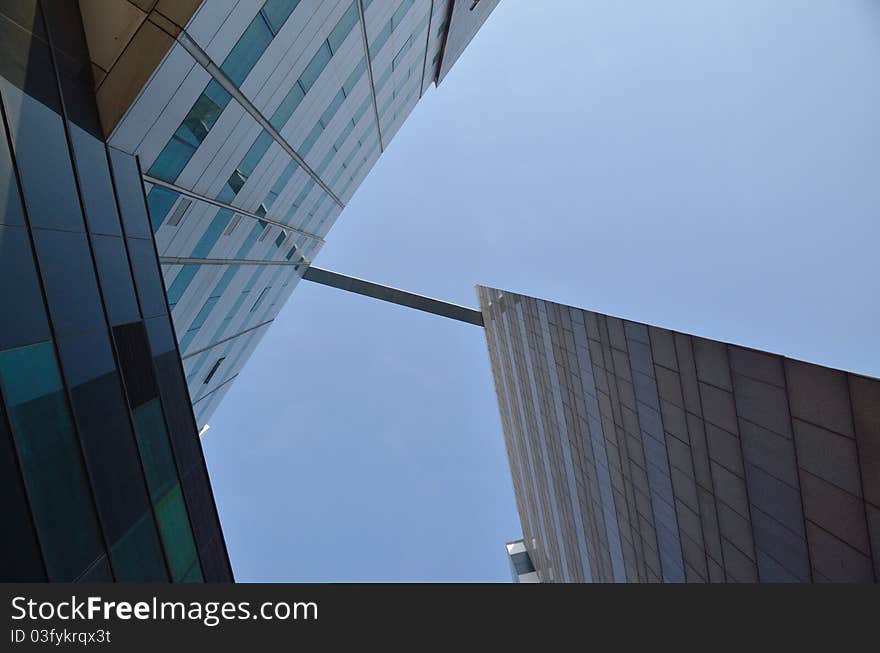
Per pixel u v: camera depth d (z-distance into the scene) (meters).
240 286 25.80
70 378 9.46
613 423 22.77
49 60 10.34
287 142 21.80
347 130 28.44
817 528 11.38
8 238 8.47
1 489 7.46
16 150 8.98
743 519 14.12
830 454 10.93
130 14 11.72
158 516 11.59
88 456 9.60
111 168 12.07
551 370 31.98
